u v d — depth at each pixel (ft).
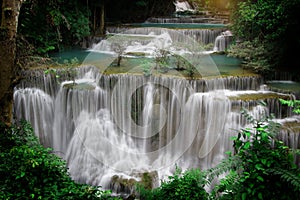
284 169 12.39
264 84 31.37
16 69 21.01
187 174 17.47
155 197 17.01
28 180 14.62
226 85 29.60
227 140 26.37
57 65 30.94
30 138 19.08
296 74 32.37
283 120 27.27
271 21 31.86
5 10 18.76
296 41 33.19
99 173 25.20
